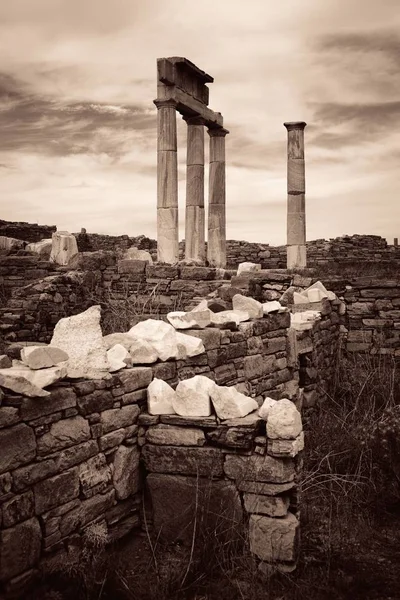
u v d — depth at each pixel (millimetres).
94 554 4797
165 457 5281
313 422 9234
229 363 7371
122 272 16734
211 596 4582
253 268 17031
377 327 12805
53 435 4570
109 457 5121
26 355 4637
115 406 5199
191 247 21391
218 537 5008
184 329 6926
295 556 4891
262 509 4926
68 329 5160
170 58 19062
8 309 13945
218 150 22734
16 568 4211
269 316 8680
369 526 5969
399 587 4859
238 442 4992
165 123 19109
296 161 22016
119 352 5723
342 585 4801
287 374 9133
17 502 4246
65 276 15539
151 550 5129
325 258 28547
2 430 4180
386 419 7156
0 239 22969
